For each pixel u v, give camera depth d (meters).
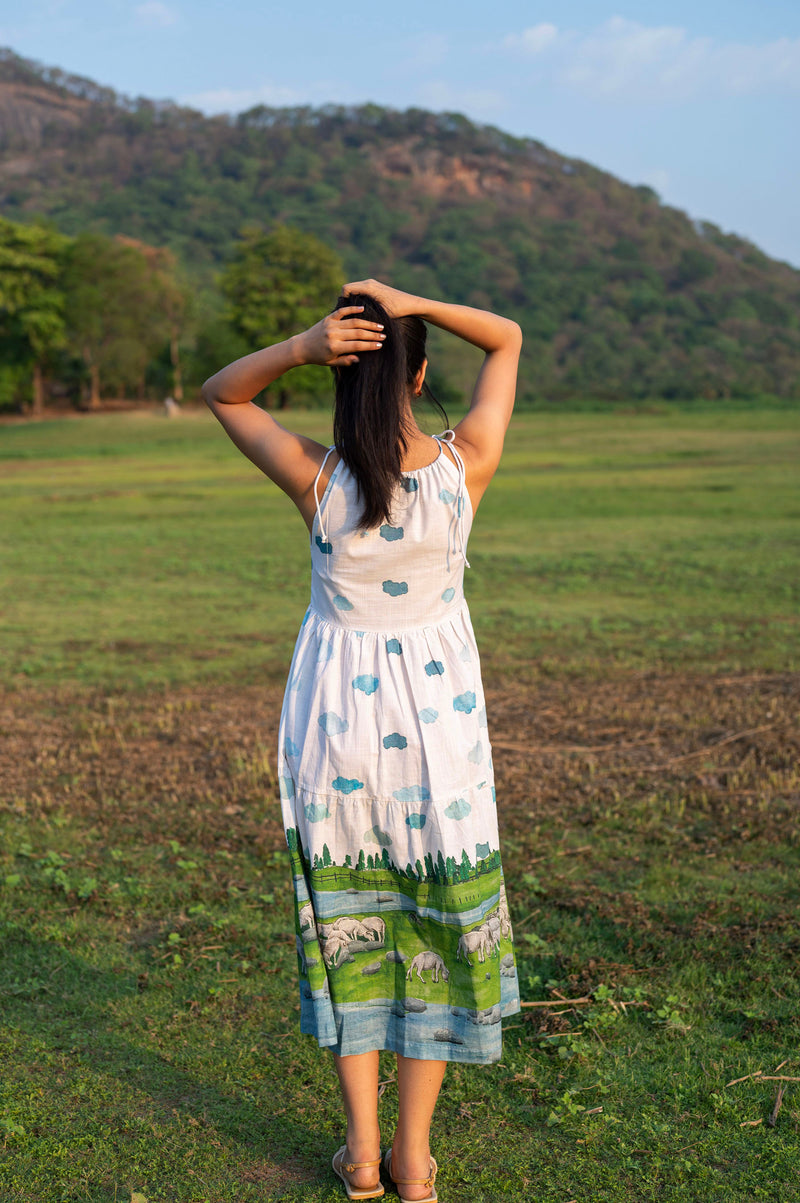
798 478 24.56
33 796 4.81
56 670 8.01
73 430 53.38
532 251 157.88
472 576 12.67
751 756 5.32
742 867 3.90
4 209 188.12
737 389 78.38
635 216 192.62
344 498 1.98
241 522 19.00
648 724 6.06
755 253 187.38
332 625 2.06
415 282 146.25
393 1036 2.10
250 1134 2.34
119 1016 2.86
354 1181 2.11
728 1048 2.67
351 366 1.98
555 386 91.75
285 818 2.08
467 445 2.08
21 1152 2.26
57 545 16.02
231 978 3.07
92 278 71.38
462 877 2.00
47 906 3.61
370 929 2.08
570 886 3.75
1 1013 2.87
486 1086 2.53
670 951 3.20
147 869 3.96
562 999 2.95
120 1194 2.13
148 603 11.18
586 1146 2.28
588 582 12.09
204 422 56.59
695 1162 2.22
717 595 11.02
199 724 6.25
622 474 26.47
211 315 84.56
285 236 72.25
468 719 2.06
